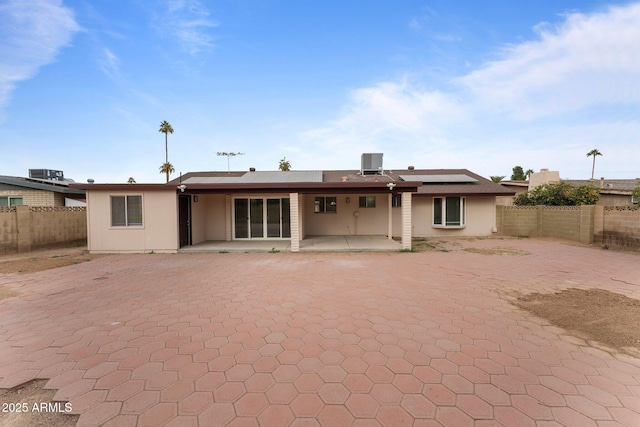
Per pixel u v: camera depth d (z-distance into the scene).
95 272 6.76
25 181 14.16
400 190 9.57
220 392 2.35
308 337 3.35
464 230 13.90
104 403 2.22
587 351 3.00
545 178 21.16
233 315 4.04
